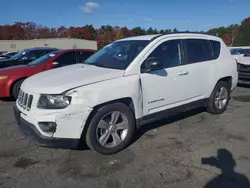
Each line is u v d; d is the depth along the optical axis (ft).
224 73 16.94
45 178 9.60
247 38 221.46
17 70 21.25
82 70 12.44
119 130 11.87
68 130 10.20
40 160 10.98
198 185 9.15
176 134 13.89
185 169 10.23
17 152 11.71
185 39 14.85
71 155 11.43
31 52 31.22
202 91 15.67
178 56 14.21
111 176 9.74
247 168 10.27
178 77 13.82
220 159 11.03
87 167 10.41
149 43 13.12
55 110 10.01
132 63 12.05
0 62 28.30
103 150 11.26
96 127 10.93
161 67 12.59
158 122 15.84
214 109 17.04
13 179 9.52
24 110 10.84
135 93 11.80
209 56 16.15
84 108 10.30
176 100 14.02
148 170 10.16
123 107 11.56
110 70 11.95
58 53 24.09
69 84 10.36
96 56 15.11
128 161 10.91
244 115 17.37
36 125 10.11
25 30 297.53
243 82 26.66
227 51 17.78
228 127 14.98
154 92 12.77
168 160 10.97
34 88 10.74
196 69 14.89
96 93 10.54
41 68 22.27
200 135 13.75
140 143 12.73
